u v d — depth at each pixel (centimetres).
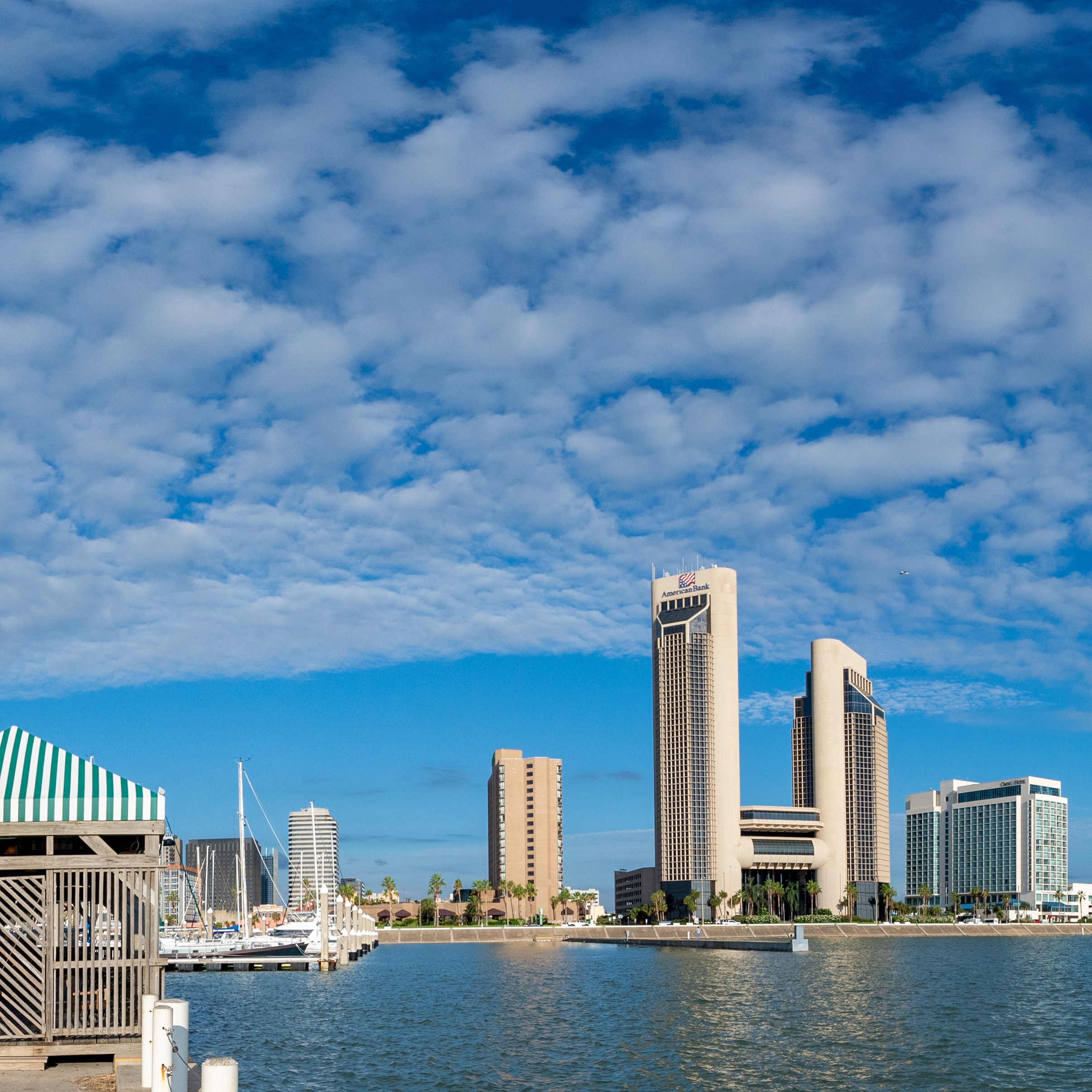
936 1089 5225
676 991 11319
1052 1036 7206
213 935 18388
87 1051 3284
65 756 3472
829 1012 8906
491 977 13662
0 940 3353
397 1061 6022
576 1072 5650
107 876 3406
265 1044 6731
